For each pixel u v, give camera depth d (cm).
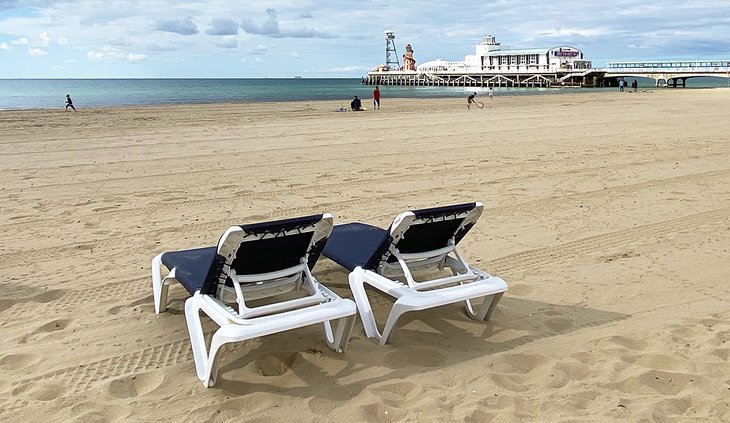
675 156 1290
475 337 443
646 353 410
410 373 389
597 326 461
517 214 809
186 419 337
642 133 1742
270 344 429
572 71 7712
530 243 680
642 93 4975
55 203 885
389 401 355
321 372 391
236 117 2453
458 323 467
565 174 1091
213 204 874
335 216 802
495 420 333
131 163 1238
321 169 1157
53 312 495
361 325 464
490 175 1087
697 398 353
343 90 8050
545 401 352
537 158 1278
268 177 1079
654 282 556
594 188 970
